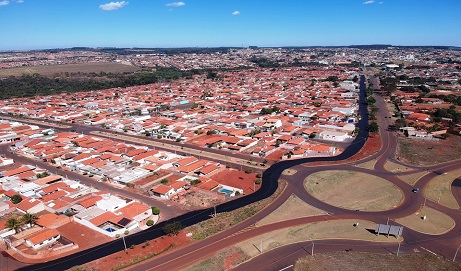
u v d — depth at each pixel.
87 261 82.12
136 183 126.56
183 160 145.75
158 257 82.25
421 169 135.12
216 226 95.06
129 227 95.62
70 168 146.12
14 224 93.62
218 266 77.75
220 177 133.12
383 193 114.06
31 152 167.25
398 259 79.00
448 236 88.81
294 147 164.88
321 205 106.94
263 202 109.75
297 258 79.88
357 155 152.62
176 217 102.94
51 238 90.69
